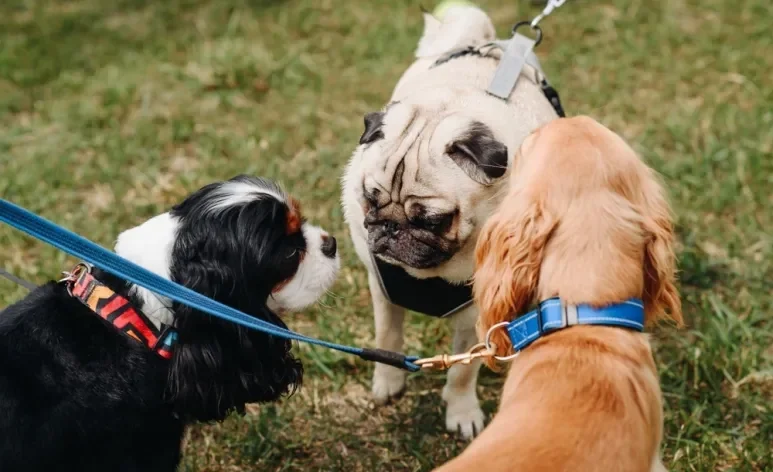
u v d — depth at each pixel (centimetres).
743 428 157
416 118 143
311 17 279
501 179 138
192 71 246
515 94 148
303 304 138
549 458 110
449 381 159
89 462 128
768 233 186
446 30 167
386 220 141
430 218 138
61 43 268
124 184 204
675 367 166
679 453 152
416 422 162
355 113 229
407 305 150
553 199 120
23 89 244
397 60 252
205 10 289
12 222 115
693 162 200
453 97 145
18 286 179
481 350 133
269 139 217
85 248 118
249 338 134
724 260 183
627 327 119
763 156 201
